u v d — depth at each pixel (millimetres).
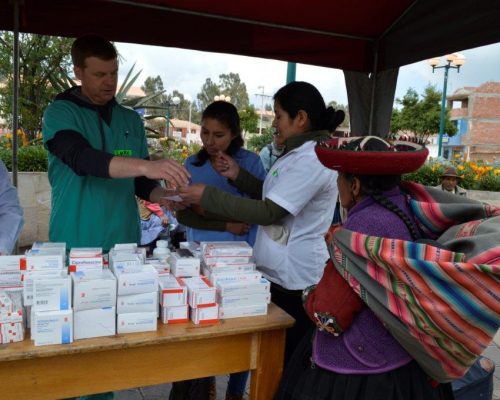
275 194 1804
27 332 1364
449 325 1188
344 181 1465
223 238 2580
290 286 1939
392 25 3320
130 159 1794
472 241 1232
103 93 2096
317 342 1483
